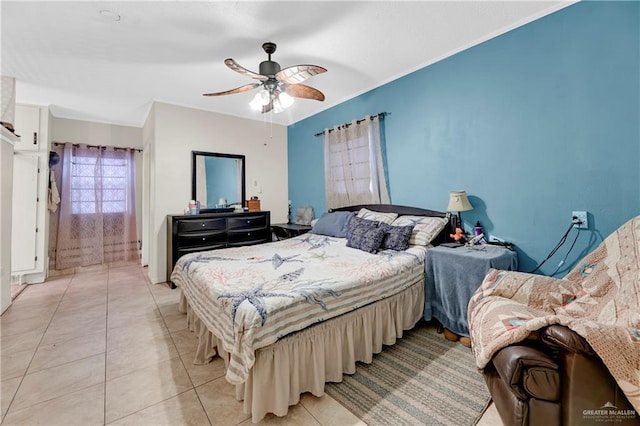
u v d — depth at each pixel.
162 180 3.91
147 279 4.06
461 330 2.19
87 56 2.71
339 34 2.41
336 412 1.53
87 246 4.56
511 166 2.44
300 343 1.60
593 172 2.04
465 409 1.53
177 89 3.51
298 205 4.96
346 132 3.83
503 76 2.46
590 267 1.58
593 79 2.03
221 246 4.02
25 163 3.79
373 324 2.04
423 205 3.09
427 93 3.00
